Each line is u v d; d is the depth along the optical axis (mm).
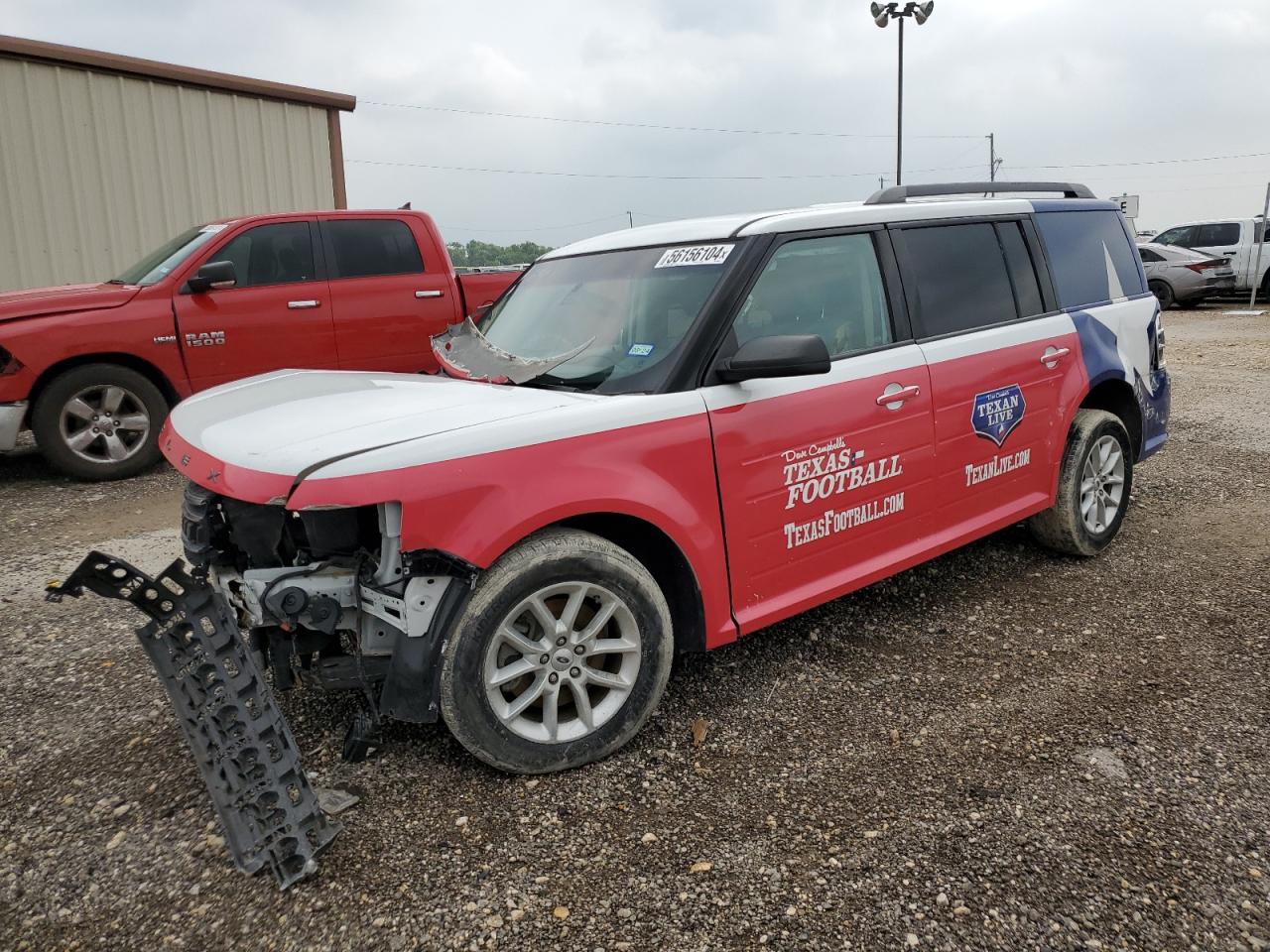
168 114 10438
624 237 4055
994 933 2225
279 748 2598
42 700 3488
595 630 2955
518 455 2766
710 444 3156
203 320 7125
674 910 2328
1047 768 2930
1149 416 5242
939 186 4531
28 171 9531
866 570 3717
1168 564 4781
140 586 2670
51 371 6793
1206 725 3164
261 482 2596
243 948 2217
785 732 3211
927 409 3859
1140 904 2309
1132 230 5344
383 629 2803
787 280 3523
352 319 7645
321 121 11930
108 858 2553
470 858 2543
